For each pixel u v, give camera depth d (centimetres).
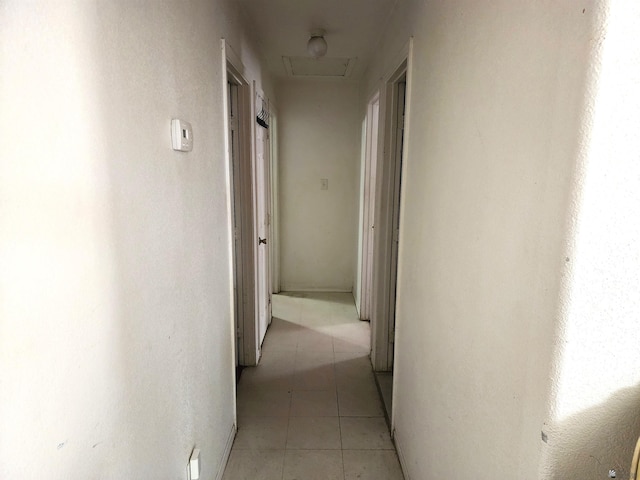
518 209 80
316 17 229
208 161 151
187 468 131
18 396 55
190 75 130
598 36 59
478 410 99
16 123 54
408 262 175
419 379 155
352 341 322
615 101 61
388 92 240
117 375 84
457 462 113
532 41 74
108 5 78
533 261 74
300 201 429
